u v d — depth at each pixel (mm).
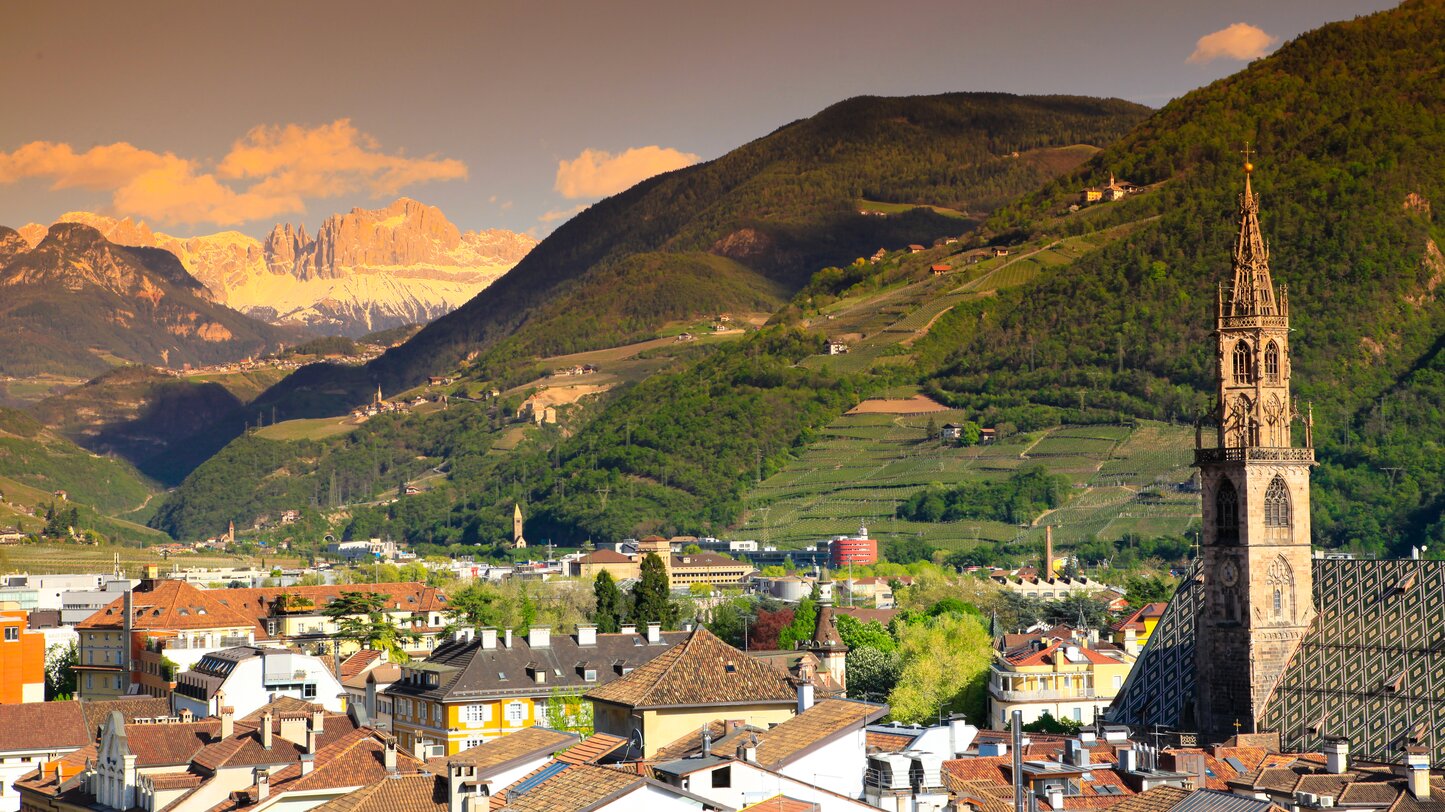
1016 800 103875
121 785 168625
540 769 129375
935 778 121188
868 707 124000
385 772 148000
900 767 121062
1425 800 134250
